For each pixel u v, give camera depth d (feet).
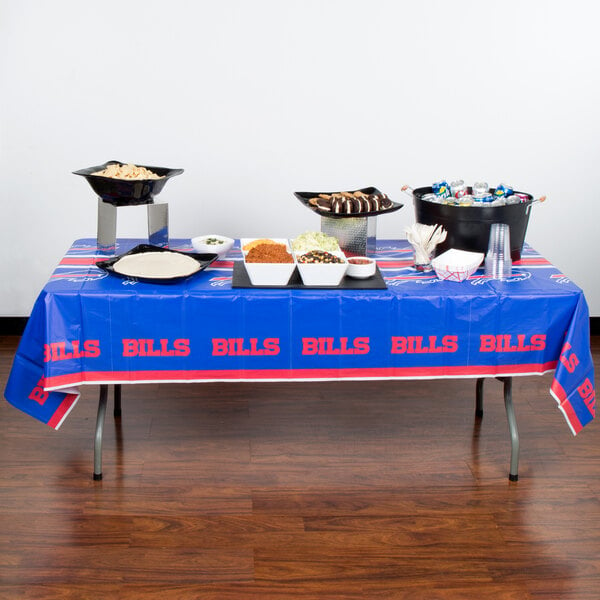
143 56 13.48
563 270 14.90
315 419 11.70
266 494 9.89
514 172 14.33
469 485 10.15
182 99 13.70
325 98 13.83
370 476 10.30
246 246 10.88
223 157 14.02
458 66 13.79
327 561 8.74
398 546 9.00
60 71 13.48
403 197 14.37
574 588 8.41
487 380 13.03
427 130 14.06
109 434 11.18
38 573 8.48
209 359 9.77
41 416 9.86
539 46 13.75
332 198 11.04
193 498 9.78
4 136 13.73
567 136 14.19
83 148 13.85
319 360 9.84
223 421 11.60
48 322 9.40
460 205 10.52
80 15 13.26
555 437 11.31
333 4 13.43
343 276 10.07
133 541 9.00
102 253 10.96
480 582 8.46
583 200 14.52
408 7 13.50
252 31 13.47
